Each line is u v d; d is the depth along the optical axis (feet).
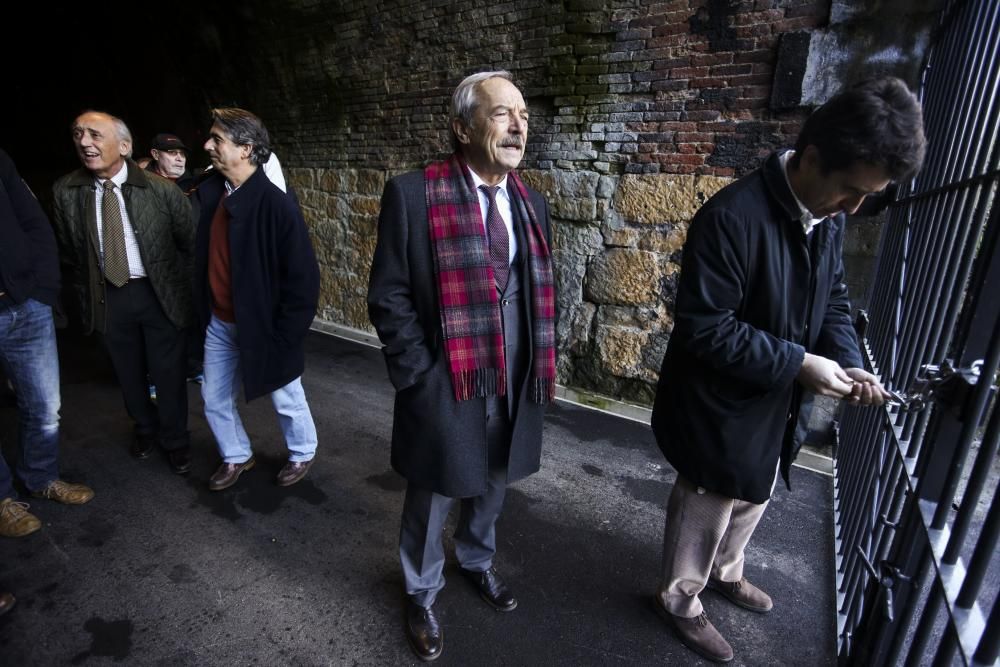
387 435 10.00
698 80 9.34
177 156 11.44
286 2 14.92
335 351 14.70
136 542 6.91
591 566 6.72
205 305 7.36
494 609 5.98
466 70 12.15
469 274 4.53
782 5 8.37
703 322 4.12
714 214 4.08
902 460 4.62
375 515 7.63
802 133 3.78
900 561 4.17
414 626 5.50
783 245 4.08
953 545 3.09
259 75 16.78
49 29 21.68
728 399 4.39
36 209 6.49
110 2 19.24
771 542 7.27
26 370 6.75
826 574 6.72
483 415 4.82
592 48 10.25
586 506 7.96
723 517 4.95
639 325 10.93
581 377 11.89
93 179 7.30
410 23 12.79
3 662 5.22
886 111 3.21
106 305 7.61
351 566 6.63
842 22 7.85
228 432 7.89
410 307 4.71
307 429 8.18
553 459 9.28
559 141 11.10
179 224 7.86
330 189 16.03
